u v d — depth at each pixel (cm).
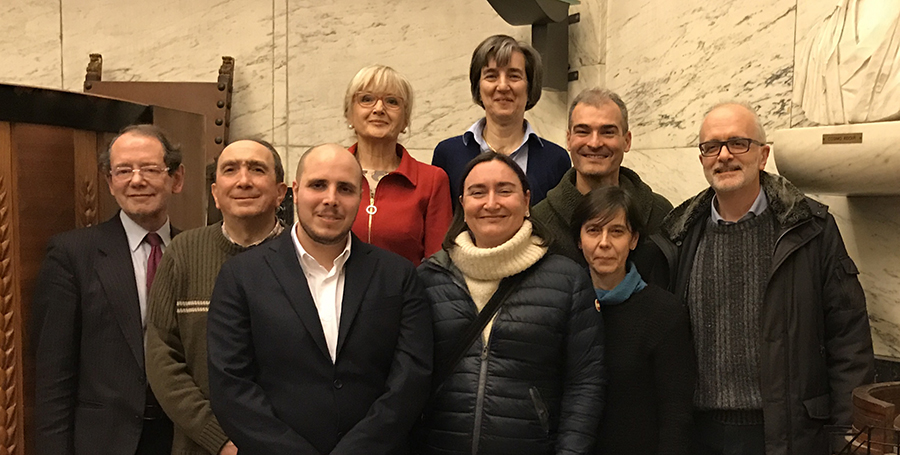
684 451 202
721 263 229
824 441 215
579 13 409
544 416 198
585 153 251
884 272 266
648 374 211
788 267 218
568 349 204
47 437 221
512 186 208
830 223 221
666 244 242
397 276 204
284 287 195
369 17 442
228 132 425
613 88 404
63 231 242
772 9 306
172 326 219
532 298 203
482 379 198
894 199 262
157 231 244
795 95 268
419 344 199
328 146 200
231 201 225
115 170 234
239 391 186
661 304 215
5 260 219
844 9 245
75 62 448
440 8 436
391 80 272
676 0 356
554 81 409
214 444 204
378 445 185
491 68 285
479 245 212
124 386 224
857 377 212
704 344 228
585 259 238
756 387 220
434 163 305
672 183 362
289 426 187
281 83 444
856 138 232
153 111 289
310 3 441
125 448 221
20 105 222
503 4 387
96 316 226
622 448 207
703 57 341
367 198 267
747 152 220
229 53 445
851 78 238
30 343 228
